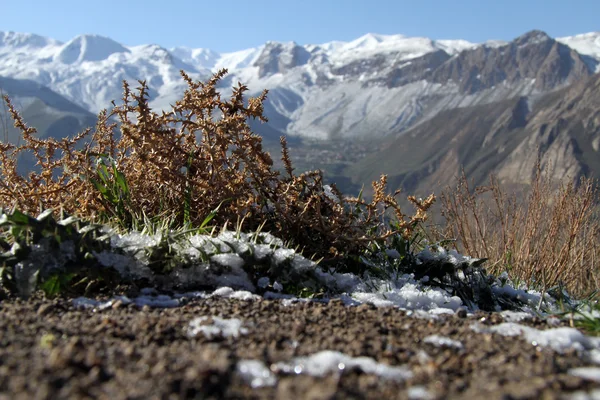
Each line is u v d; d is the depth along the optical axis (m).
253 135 0.81
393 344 0.46
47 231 0.60
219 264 0.66
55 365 0.37
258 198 0.81
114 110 0.84
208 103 0.81
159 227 0.73
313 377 0.37
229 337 0.46
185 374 0.36
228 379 0.36
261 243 0.72
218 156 0.81
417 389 0.36
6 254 0.59
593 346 0.48
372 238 0.79
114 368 0.37
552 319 0.59
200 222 0.81
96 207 0.82
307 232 0.82
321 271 0.72
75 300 0.57
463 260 0.80
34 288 0.57
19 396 0.33
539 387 0.36
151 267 0.65
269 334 0.47
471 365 0.41
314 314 0.56
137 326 0.47
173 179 0.81
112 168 0.83
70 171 0.85
